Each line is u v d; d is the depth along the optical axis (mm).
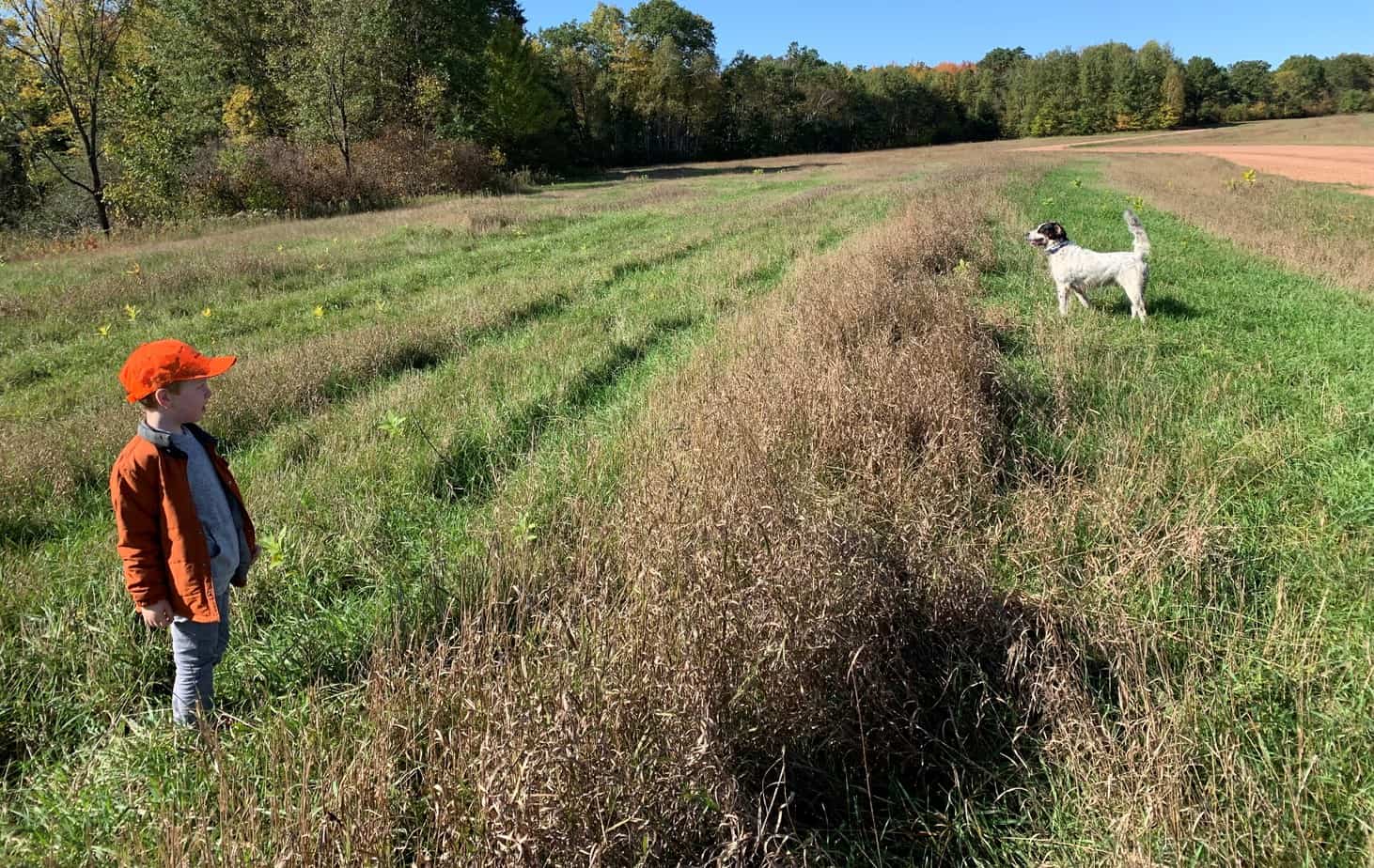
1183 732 2572
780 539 3033
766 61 84625
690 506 3594
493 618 3285
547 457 5258
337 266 13484
